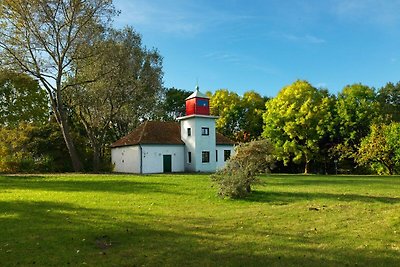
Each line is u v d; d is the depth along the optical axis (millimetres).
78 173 38875
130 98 45906
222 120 67500
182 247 9078
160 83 49406
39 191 20828
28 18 36812
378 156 49000
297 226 11500
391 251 8820
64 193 19766
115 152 51719
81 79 42125
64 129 40562
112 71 41688
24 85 52469
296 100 58062
